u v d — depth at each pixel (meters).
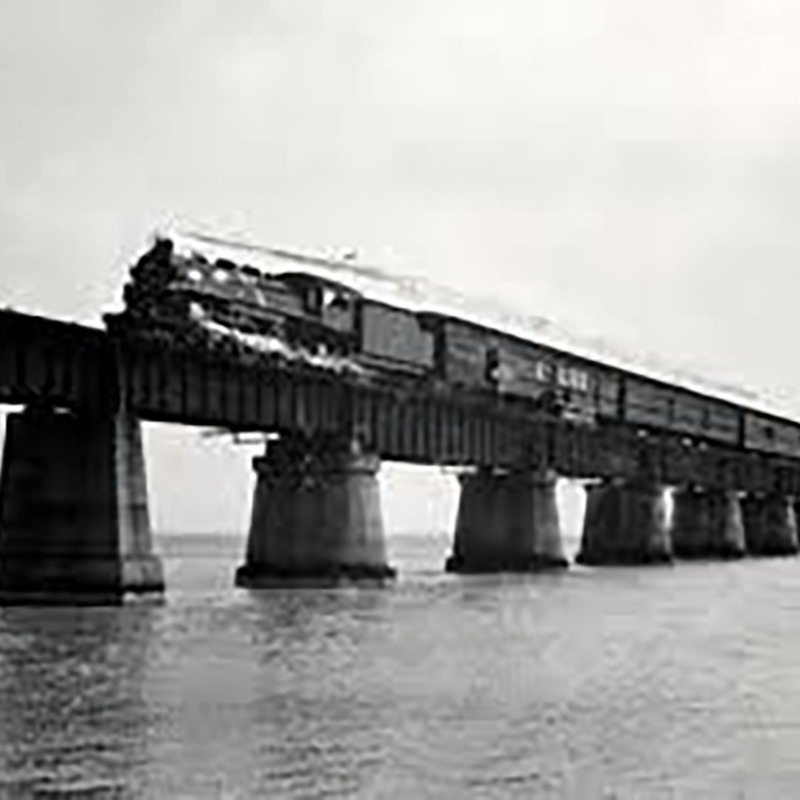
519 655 70.19
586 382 146.12
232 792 39.09
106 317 87.81
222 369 96.62
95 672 60.78
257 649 70.25
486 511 144.00
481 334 127.50
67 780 40.25
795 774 42.47
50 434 88.12
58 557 87.50
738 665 67.19
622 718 51.34
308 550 112.19
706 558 198.50
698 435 173.62
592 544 170.00
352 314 108.00
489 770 42.12
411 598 106.56
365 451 114.38
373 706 53.00
